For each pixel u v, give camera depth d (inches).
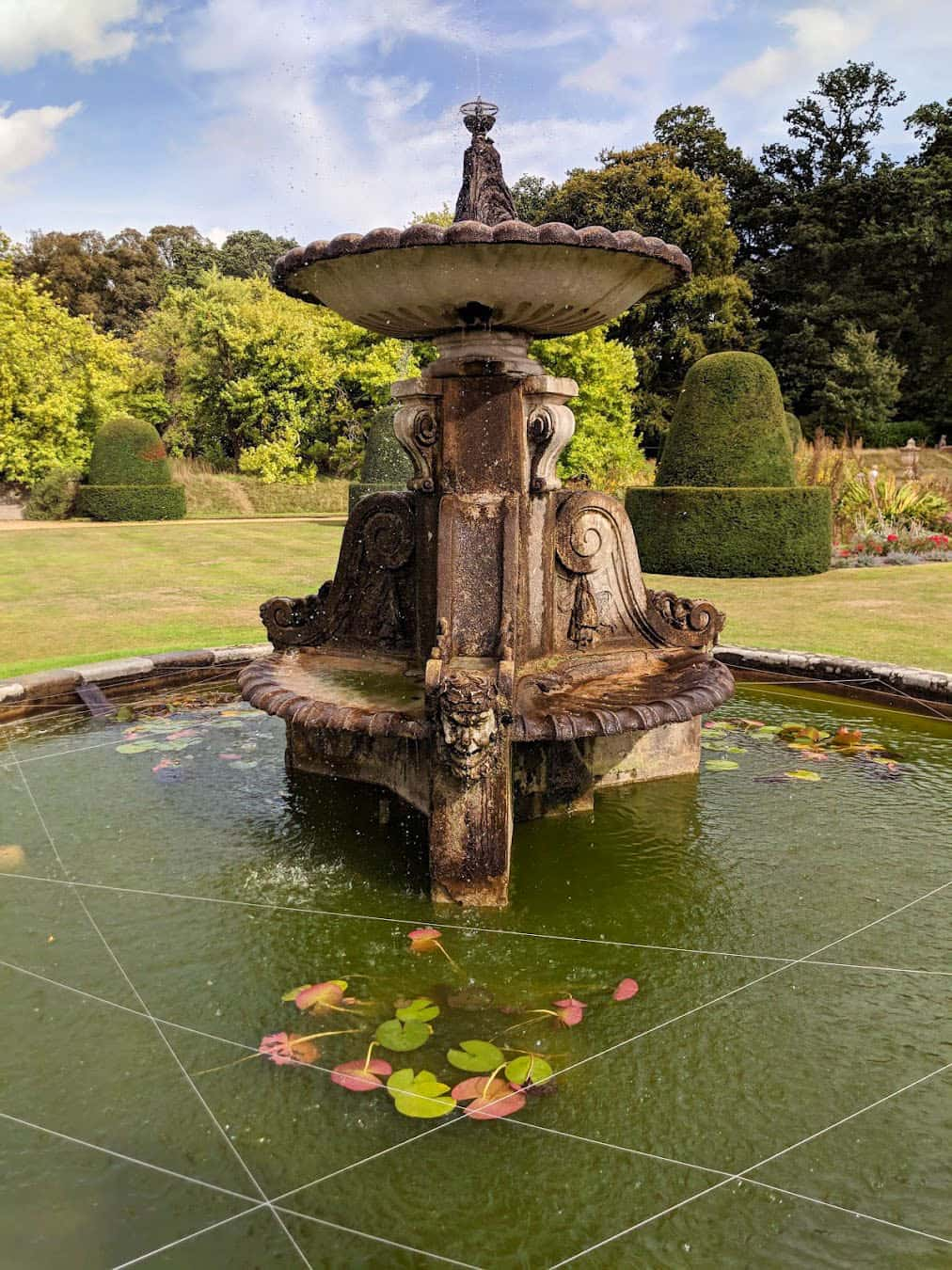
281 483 1085.1
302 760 164.4
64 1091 80.6
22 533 741.9
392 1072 83.0
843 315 1117.7
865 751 175.5
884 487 595.5
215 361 1121.4
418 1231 66.1
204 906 115.6
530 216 1189.1
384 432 677.3
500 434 141.8
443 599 137.7
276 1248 64.4
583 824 142.4
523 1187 69.9
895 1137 75.7
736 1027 90.5
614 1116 77.8
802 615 319.0
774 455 467.5
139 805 149.3
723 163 1189.7
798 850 132.1
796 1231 66.1
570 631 160.1
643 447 1059.3
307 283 135.5
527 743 140.7
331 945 106.2
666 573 467.8
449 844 114.6
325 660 165.0
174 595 378.3
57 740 183.9
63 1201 68.4
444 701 109.4
